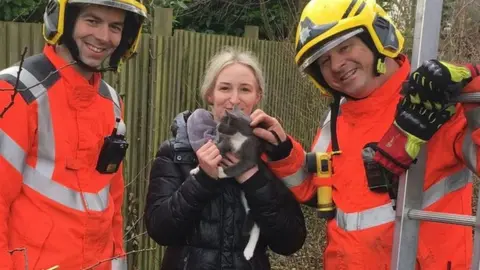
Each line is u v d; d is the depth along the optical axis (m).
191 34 4.90
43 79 2.21
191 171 2.38
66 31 2.24
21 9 3.83
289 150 2.45
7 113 2.09
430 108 1.86
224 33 8.05
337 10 2.17
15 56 3.19
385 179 2.14
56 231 2.24
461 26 6.54
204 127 2.47
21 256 2.19
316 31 2.17
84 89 2.31
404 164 1.92
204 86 2.56
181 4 6.25
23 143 2.14
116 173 2.62
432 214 1.90
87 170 2.35
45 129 2.21
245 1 8.21
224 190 2.43
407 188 1.95
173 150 2.52
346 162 2.31
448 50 6.51
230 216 2.42
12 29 3.16
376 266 2.19
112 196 2.62
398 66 2.30
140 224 4.36
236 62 2.49
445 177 2.10
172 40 4.56
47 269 2.03
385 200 2.18
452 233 2.13
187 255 2.44
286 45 7.20
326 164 2.38
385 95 2.23
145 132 4.32
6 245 2.13
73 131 2.29
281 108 7.22
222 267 2.40
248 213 2.43
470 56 6.55
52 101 2.22
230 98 2.46
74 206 2.29
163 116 4.50
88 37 2.27
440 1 1.88
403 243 1.96
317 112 5.91
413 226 1.96
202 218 2.41
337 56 2.21
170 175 2.50
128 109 4.08
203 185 2.31
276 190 2.44
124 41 2.49
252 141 2.35
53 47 2.30
